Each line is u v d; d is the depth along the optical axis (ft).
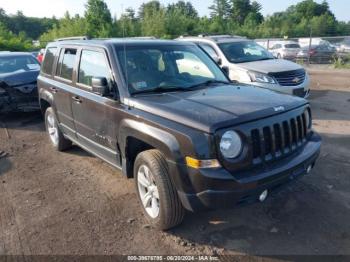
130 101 12.35
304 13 272.51
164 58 14.53
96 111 14.23
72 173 17.31
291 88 26.45
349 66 63.41
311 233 11.66
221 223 12.42
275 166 10.67
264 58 30.50
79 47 16.15
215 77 15.24
